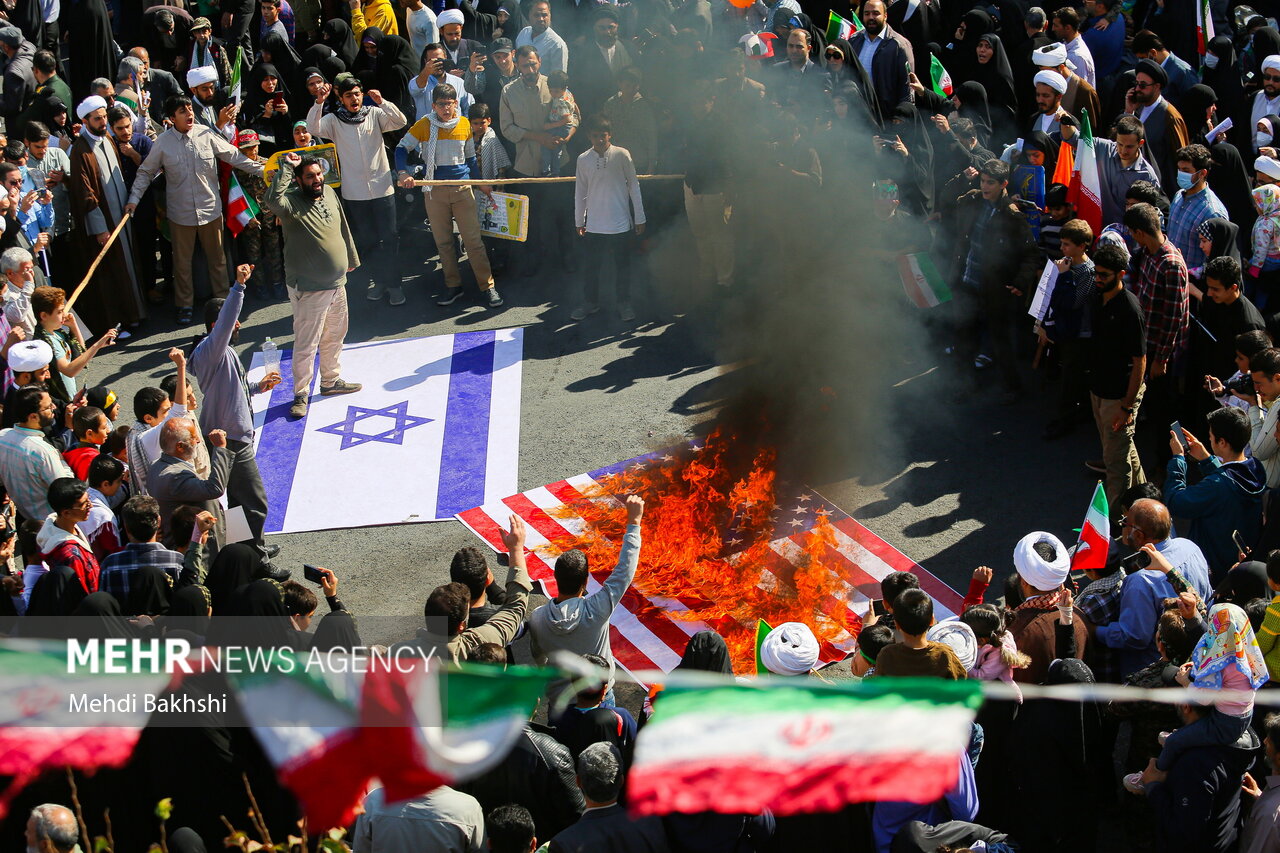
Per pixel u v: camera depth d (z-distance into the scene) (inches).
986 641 226.1
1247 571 244.5
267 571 260.4
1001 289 389.1
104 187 456.8
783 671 226.2
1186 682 213.8
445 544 358.3
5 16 604.7
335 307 422.9
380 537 364.2
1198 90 467.8
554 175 499.5
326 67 534.6
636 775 90.4
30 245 425.7
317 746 93.2
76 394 363.9
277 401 432.8
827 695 93.0
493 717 92.1
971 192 395.2
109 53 567.2
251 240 494.3
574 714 227.3
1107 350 324.8
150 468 299.9
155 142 464.4
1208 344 342.3
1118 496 338.0
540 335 468.4
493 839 190.4
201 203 472.1
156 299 506.0
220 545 315.6
